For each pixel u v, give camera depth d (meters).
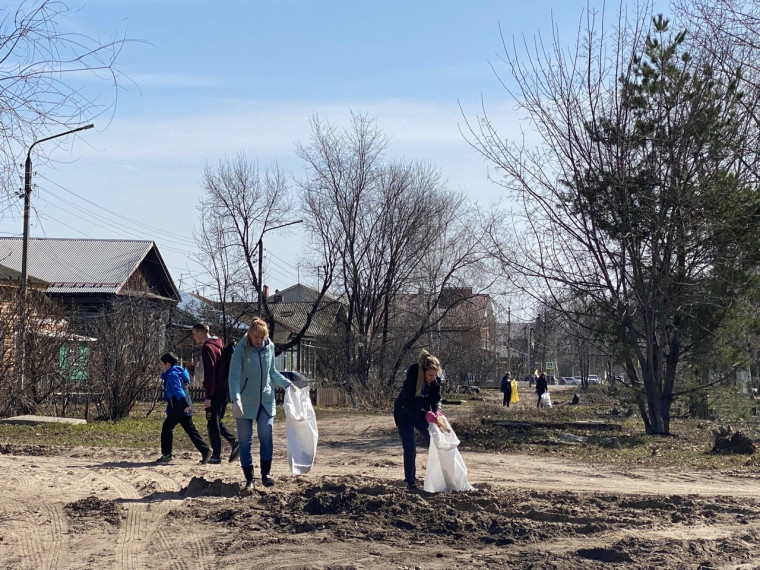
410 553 6.79
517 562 6.49
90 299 40.22
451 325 50.31
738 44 19.80
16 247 43.56
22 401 20.44
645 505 8.80
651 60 20.33
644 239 20.86
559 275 21.88
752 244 20.25
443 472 9.14
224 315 41.03
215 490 9.30
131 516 8.21
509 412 32.09
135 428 19.41
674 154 20.25
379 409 37.69
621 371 31.31
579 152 21.11
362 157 41.75
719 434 17.33
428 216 42.00
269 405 9.45
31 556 6.76
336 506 8.18
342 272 42.28
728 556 6.66
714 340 21.67
